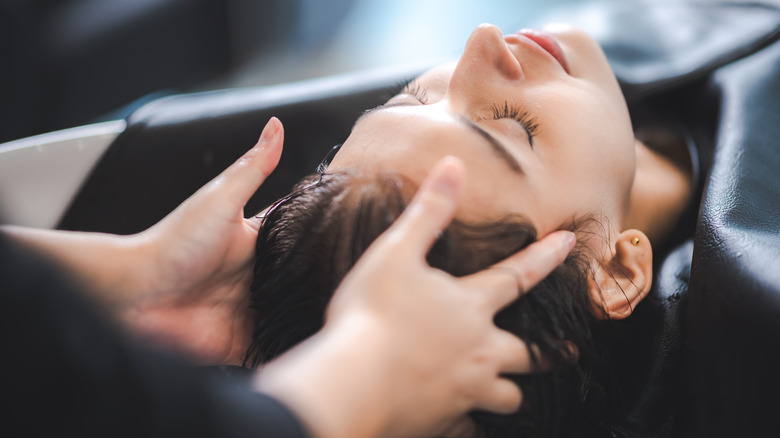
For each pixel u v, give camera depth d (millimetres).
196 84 1794
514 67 699
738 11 1041
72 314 372
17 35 1402
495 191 611
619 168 715
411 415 484
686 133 944
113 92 1596
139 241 657
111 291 643
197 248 658
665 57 1008
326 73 1905
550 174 658
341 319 478
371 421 448
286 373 442
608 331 695
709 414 641
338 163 662
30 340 360
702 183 851
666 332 724
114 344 374
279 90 1021
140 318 661
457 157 615
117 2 1577
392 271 484
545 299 602
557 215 648
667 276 765
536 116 678
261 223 706
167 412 371
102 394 359
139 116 945
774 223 685
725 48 965
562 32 793
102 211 908
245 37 1882
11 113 1429
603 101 737
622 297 683
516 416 575
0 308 362
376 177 614
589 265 662
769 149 794
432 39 1987
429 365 478
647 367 722
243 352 715
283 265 634
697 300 659
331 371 441
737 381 616
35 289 371
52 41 1473
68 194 894
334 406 432
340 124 1002
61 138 891
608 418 699
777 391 586
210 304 696
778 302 589
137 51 1608
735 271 631
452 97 688
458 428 579
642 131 1000
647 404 709
